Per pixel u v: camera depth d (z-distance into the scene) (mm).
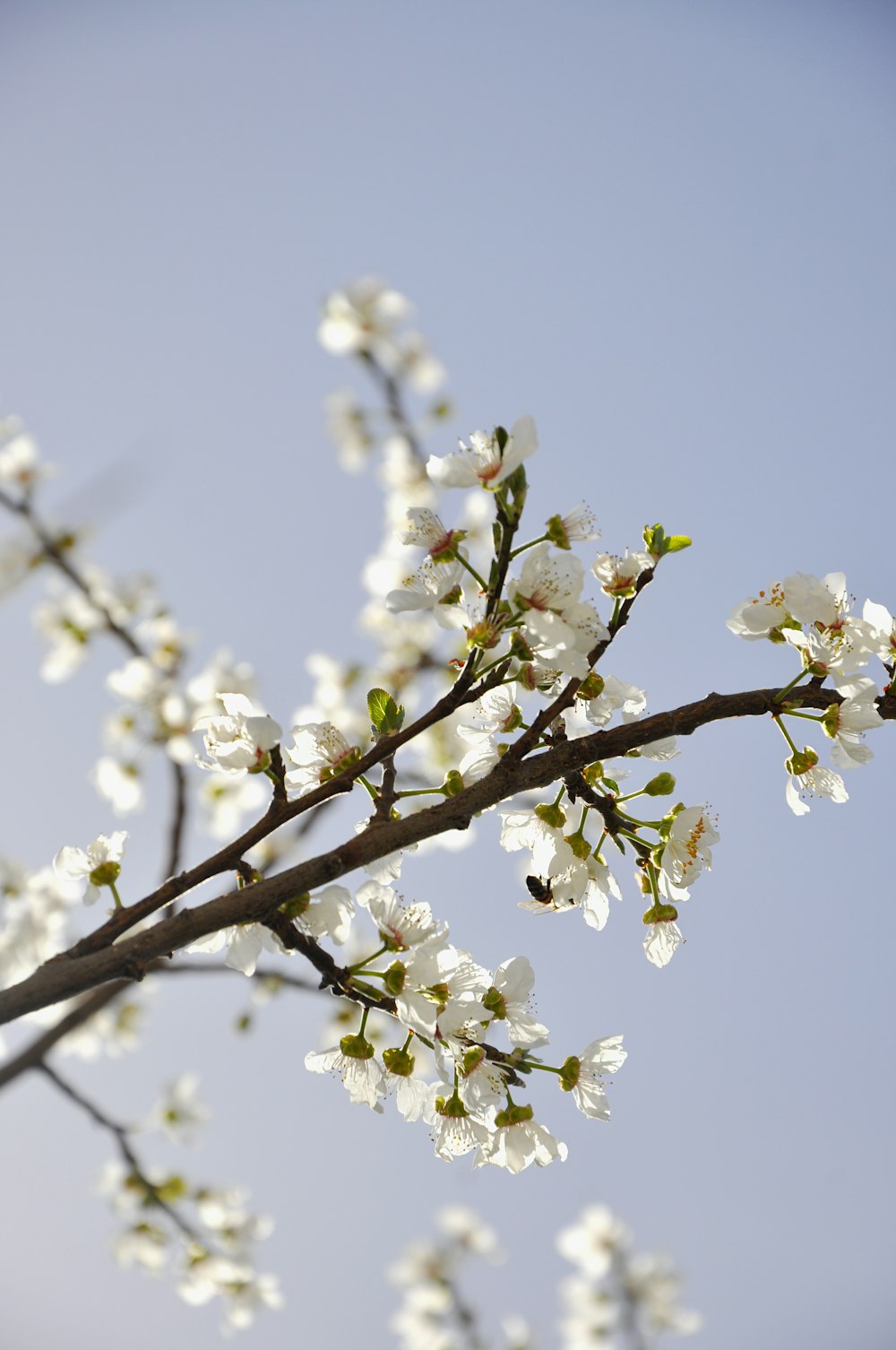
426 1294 1925
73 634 1644
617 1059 1019
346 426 1787
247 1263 1478
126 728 1463
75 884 1012
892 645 1018
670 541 1008
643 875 1023
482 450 986
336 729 1023
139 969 961
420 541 1007
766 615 1024
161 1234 1467
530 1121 1002
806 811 1029
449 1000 990
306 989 1255
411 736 988
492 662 992
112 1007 1516
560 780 1028
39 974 957
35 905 1438
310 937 992
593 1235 1932
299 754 1021
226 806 1492
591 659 1002
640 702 1026
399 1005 985
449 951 995
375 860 988
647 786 1024
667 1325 1903
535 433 979
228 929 992
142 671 1496
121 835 1016
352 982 986
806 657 1012
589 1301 1928
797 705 1011
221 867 981
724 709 1006
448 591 1002
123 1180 1512
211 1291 1445
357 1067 1002
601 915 1025
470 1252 1986
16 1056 1243
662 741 1026
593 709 1021
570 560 982
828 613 1015
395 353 1807
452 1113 1002
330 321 1766
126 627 1670
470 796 984
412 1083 1004
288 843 1544
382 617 1752
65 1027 1242
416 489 1752
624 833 1020
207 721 993
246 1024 1446
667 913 1019
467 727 1020
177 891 977
